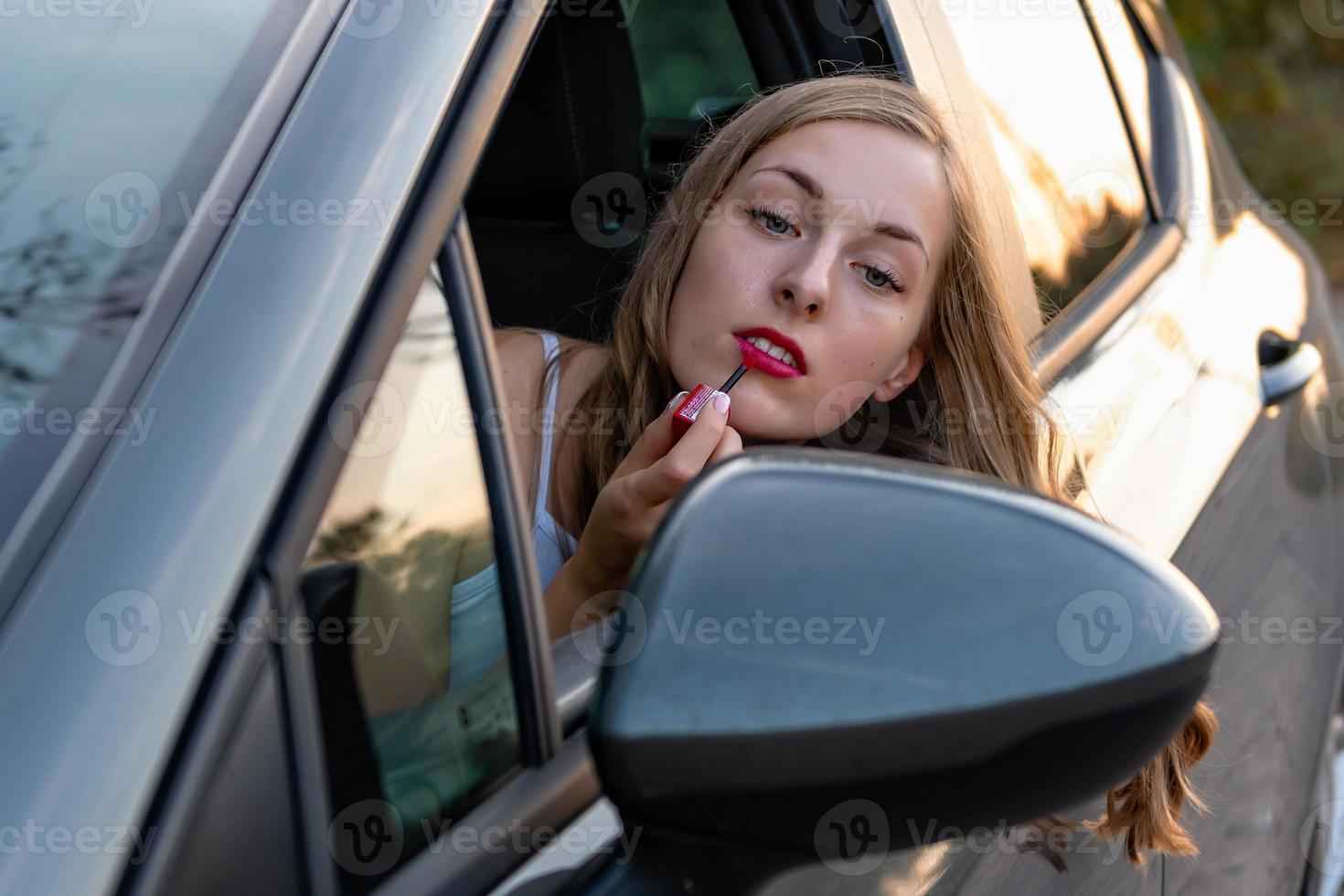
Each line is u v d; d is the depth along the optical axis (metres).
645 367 1.41
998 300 1.42
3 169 0.83
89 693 0.62
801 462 0.72
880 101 1.33
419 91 0.84
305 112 0.82
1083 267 1.78
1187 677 0.72
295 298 0.74
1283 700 1.71
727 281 1.28
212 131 0.83
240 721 0.64
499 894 0.75
